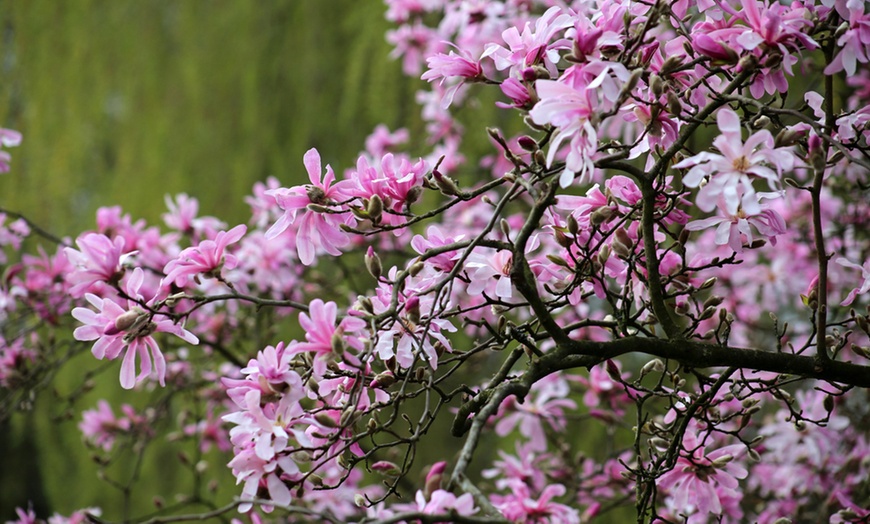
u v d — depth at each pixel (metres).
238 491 5.00
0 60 7.36
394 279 2.75
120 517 5.51
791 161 2.62
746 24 2.71
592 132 2.62
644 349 2.76
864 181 3.42
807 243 3.55
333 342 2.63
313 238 2.73
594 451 4.28
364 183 2.73
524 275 2.70
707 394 2.81
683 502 2.83
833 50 2.77
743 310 3.95
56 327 3.44
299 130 5.68
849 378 2.77
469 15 3.42
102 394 5.61
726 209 2.69
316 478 2.84
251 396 2.63
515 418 3.28
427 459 4.76
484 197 2.79
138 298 2.74
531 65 2.73
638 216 2.80
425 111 4.34
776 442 3.25
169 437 3.61
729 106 2.82
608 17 2.72
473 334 3.69
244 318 3.58
